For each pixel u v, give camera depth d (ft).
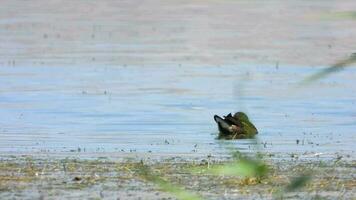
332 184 161.17
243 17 596.70
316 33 513.86
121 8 655.76
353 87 328.70
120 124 255.91
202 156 197.26
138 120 263.29
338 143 221.25
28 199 147.02
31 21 570.87
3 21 569.64
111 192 153.07
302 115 274.16
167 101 300.20
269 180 161.99
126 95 311.68
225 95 312.91
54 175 167.94
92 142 222.28
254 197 149.79
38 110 279.49
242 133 235.40
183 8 655.35
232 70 373.61
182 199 89.30
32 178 164.66
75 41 473.67
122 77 353.31
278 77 352.90
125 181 162.20
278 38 490.08
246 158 82.02
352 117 270.05
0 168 175.11
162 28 536.01
